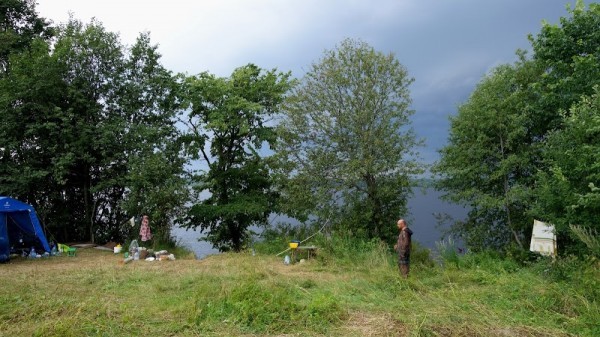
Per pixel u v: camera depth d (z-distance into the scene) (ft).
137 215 68.18
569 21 51.11
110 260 53.98
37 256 55.52
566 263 34.60
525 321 24.94
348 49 59.98
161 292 33.17
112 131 67.62
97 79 71.72
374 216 59.72
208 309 26.12
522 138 58.29
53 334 21.77
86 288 34.01
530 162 57.31
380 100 59.06
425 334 22.52
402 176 58.75
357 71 59.21
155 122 74.74
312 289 34.53
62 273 41.83
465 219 63.87
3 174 64.23
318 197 57.98
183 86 75.61
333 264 47.65
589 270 30.73
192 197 68.80
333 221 59.41
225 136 77.10
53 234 73.36
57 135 66.08
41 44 68.28
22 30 80.02
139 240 65.72
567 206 39.17
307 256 52.75
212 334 22.67
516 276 36.88
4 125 62.54
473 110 58.29
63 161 62.54
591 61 45.16
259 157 75.66
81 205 77.05
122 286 35.58
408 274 39.09
